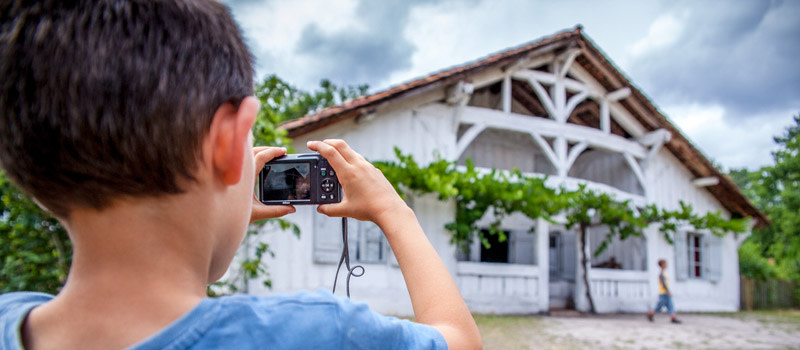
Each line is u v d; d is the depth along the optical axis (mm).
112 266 454
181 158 444
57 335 457
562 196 10562
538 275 11352
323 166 767
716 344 8023
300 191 766
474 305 10719
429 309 591
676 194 14094
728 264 15156
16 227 3979
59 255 4152
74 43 420
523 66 11477
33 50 419
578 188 11672
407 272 627
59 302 473
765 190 26328
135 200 444
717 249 14781
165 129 433
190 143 450
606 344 7613
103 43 424
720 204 14961
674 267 13852
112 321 447
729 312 14570
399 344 505
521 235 14023
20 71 422
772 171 25812
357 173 689
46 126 414
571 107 12320
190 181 458
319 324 479
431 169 9523
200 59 464
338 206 707
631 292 13016
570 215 11953
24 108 420
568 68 12500
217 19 499
